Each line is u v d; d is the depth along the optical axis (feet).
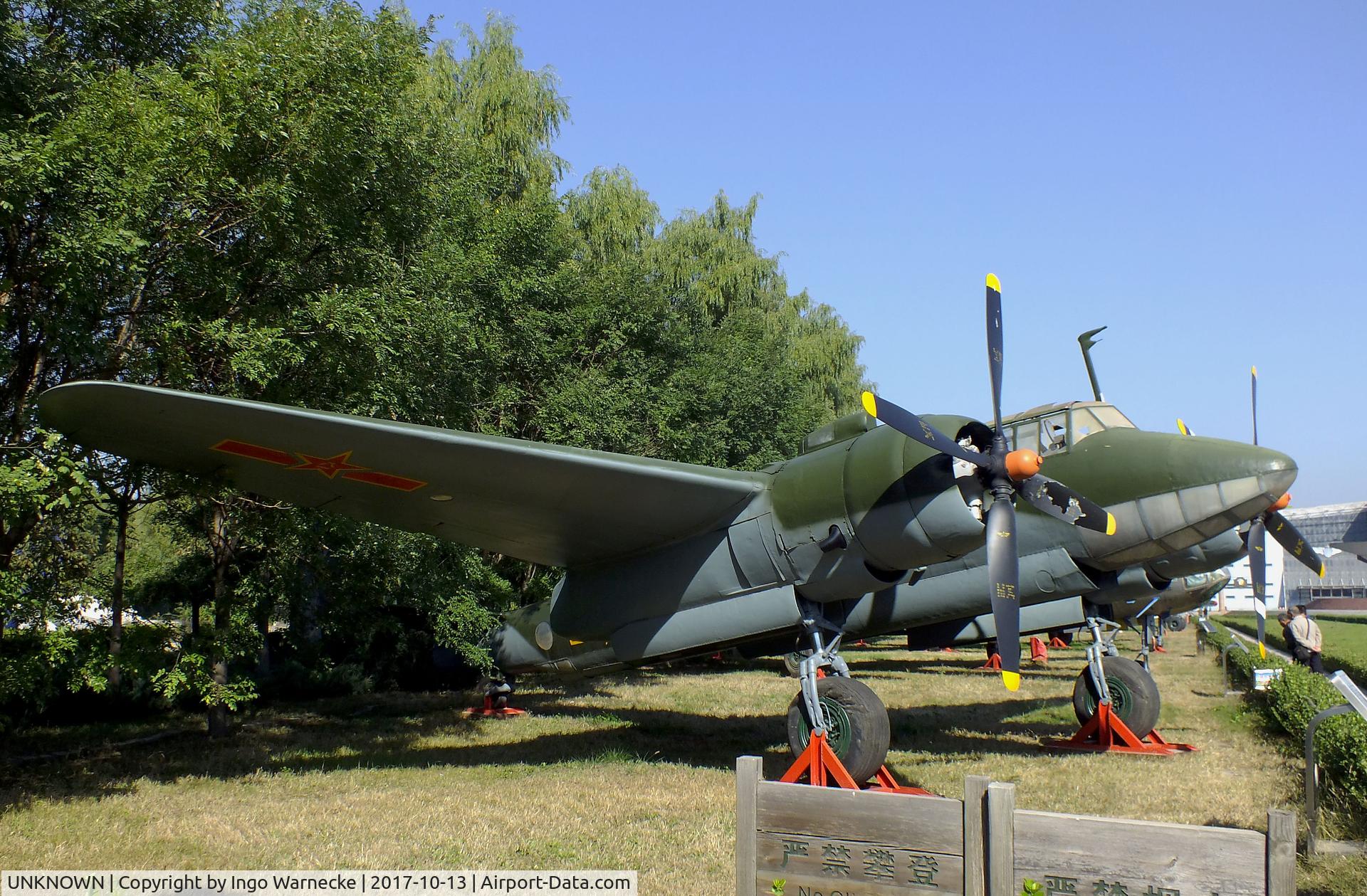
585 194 79.15
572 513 26.16
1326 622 162.09
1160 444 27.50
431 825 21.16
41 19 29.66
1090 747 32.12
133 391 19.29
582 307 61.72
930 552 22.77
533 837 20.07
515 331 52.60
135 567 52.26
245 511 33.32
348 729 39.63
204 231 28.35
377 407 33.37
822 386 99.96
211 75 28.86
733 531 25.88
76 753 33.06
